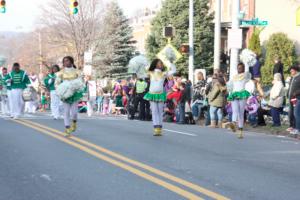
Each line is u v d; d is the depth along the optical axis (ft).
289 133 51.70
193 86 76.28
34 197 23.76
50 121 58.03
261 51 119.96
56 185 26.00
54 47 176.14
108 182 26.68
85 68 108.99
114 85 93.15
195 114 66.64
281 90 55.93
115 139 42.68
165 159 33.53
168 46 76.95
